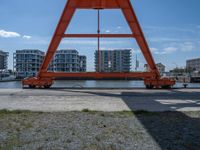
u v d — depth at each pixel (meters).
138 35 27.22
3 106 16.14
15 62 172.25
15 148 7.84
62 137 9.05
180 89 28.39
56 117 12.60
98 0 26.52
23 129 10.19
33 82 29.84
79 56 171.12
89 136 9.21
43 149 7.79
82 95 21.70
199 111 14.41
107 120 11.97
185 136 9.33
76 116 12.88
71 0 26.58
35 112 13.95
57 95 21.62
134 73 28.67
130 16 26.97
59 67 161.00
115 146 8.09
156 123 11.41
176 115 13.25
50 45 27.64
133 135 9.41
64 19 26.81
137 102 17.86
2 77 141.38
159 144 8.36
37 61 173.38
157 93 23.53
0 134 9.41
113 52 136.00
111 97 20.36
